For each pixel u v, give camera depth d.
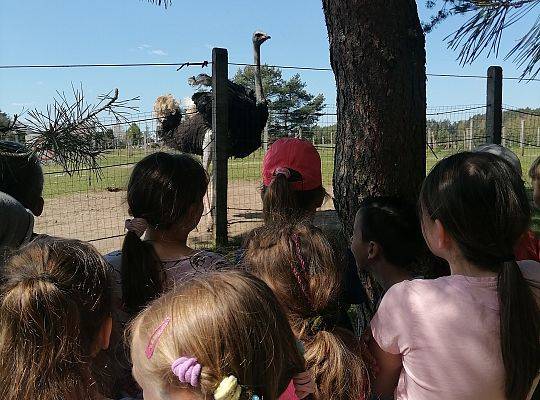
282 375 1.19
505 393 1.44
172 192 1.97
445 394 1.45
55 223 8.24
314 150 2.47
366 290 2.79
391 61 2.57
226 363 1.05
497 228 1.47
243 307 1.11
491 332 1.44
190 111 7.84
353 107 2.68
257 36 7.57
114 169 10.67
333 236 1.72
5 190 2.08
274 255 1.54
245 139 7.29
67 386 1.18
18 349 1.16
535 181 3.04
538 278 1.60
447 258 1.58
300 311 1.49
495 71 6.52
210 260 1.99
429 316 1.48
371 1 2.54
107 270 1.36
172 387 1.08
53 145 1.62
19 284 1.21
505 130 13.16
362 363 1.49
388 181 2.66
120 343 1.63
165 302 1.16
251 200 10.15
